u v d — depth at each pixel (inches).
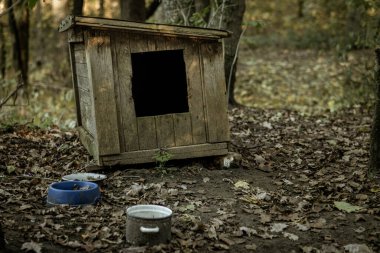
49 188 193.3
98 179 212.1
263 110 387.5
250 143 287.0
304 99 487.2
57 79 558.6
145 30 225.0
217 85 237.8
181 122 235.9
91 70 223.3
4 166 233.8
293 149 280.2
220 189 220.5
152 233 163.5
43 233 171.0
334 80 528.4
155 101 300.0
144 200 203.8
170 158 234.7
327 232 186.9
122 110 229.0
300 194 220.8
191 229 180.2
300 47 692.7
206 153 239.5
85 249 162.9
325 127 336.8
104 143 225.9
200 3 372.2
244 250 171.0
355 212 202.8
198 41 234.7
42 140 277.3
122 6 396.2
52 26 610.5
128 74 228.7
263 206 205.3
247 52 687.1
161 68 296.0
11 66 493.0
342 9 647.8
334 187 225.9
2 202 194.1
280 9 890.7
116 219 183.6
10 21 462.3
